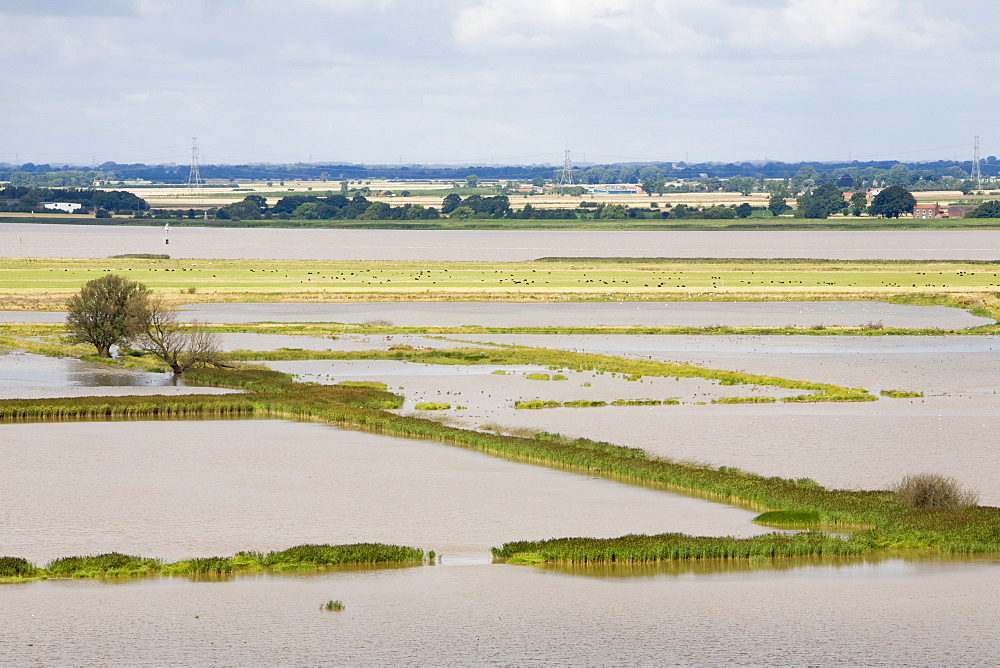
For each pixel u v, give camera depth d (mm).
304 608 51938
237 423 98375
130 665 45344
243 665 45219
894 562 59469
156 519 67125
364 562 58781
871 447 86625
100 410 101562
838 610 51719
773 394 111625
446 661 45969
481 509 69688
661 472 77062
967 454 84125
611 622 50156
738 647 47469
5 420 98125
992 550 60906
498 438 88438
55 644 47344
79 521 66500
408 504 70875
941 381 119812
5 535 63438
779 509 68812
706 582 56031
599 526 65875
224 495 72812
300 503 71000
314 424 98062
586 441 86812
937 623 50094
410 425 93750
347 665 45500
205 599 53000
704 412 101750
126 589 54406
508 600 53188
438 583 55531
